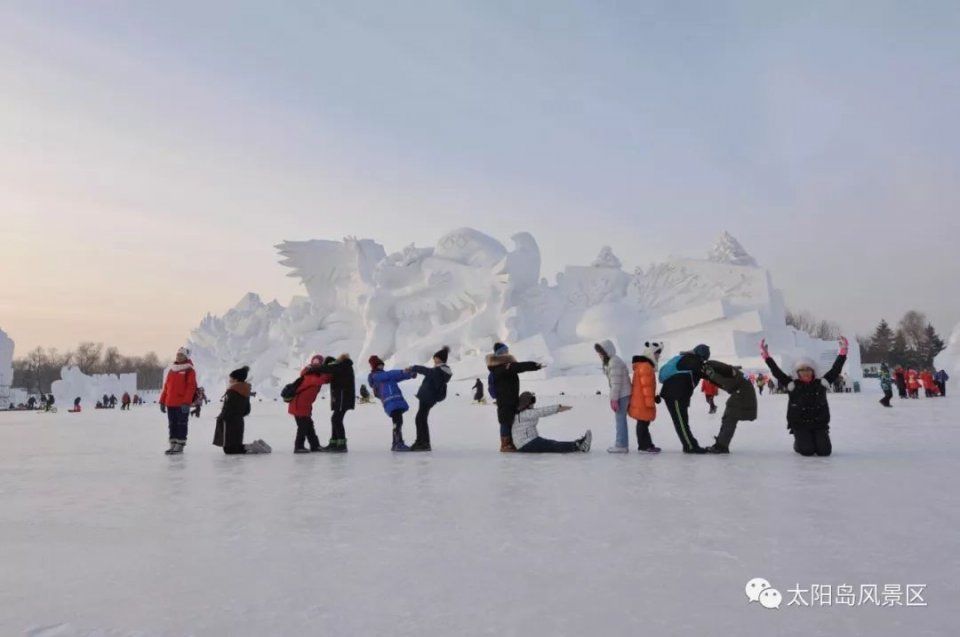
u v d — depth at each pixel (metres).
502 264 61.50
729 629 4.16
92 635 4.22
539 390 55.09
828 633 4.09
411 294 65.00
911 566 5.38
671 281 61.12
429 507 8.28
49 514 8.27
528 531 6.86
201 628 4.31
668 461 12.35
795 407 12.83
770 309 56.50
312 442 15.84
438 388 15.42
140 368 180.25
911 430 17.86
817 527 6.77
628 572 5.36
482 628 4.24
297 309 73.00
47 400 65.00
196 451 17.09
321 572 5.53
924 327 145.12
